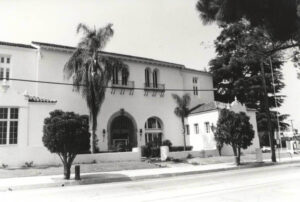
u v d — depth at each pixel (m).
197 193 9.71
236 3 7.44
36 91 26.05
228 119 21.83
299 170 16.95
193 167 20.42
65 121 14.07
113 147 28.64
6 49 25.62
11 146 19.39
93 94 23.97
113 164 20.28
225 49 39.84
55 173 16.81
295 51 10.03
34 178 14.93
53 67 27.02
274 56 10.03
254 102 41.69
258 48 9.52
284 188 10.19
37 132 20.70
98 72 24.39
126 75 26.47
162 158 25.00
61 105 26.81
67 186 13.12
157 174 16.28
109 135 29.42
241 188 10.59
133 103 32.00
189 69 38.50
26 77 26.03
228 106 31.97
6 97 19.94
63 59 27.73
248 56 10.24
